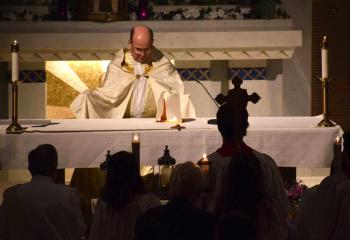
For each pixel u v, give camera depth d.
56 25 22.97
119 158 10.28
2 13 23.08
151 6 23.39
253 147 14.75
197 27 23.20
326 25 24.98
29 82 23.72
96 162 14.62
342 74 25.27
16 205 10.47
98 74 23.55
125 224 10.33
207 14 23.34
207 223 8.69
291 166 14.91
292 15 24.91
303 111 25.06
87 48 22.86
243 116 11.02
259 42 23.08
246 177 9.58
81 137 14.51
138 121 16.00
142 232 8.70
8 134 14.43
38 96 23.77
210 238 8.67
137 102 18.02
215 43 23.02
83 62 23.53
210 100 24.19
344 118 25.45
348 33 25.06
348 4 24.95
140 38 17.77
